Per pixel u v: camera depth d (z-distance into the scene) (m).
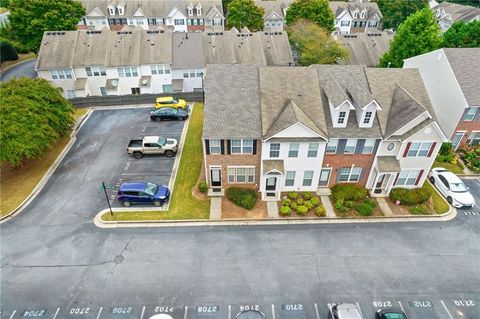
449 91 33.72
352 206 26.67
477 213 27.23
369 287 20.83
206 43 50.88
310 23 57.03
